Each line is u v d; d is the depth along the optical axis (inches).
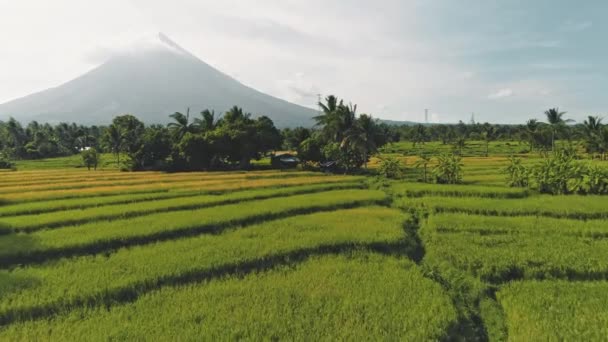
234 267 576.4
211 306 460.4
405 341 387.9
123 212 868.6
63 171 2154.3
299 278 544.4
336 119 1955.0
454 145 3157.0
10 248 622.8
